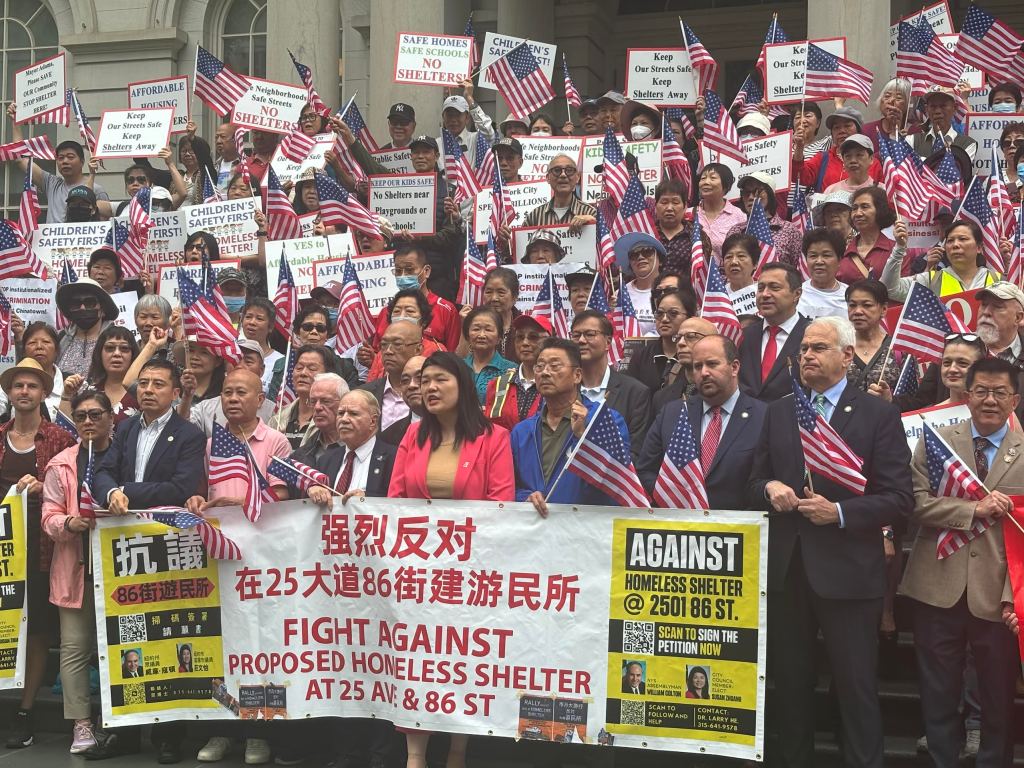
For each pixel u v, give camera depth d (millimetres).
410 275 5910
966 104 6910
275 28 8859
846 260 5480
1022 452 3766
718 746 3727
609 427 3764
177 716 4234
